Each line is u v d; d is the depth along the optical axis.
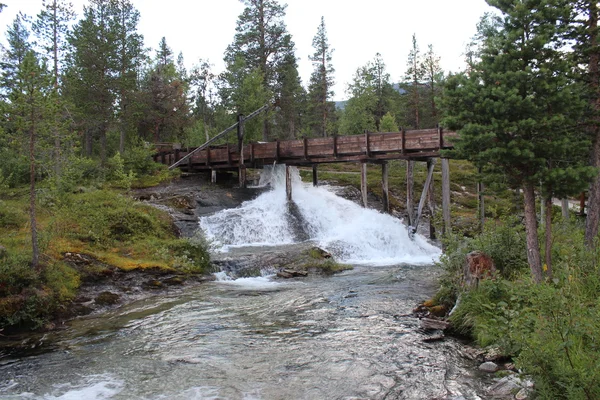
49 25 29.81
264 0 46.12
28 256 12.19
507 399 6.46
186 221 21.62
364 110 48.72
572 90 9.62
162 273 15.37
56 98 12.45
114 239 16.88
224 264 17.66
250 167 29.22
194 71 49.97
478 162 10.17
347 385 7.28
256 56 45.91
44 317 11.24
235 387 7.30
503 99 9.39
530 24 9.59
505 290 9.36
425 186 25.00
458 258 11.25
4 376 7.99
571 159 10.05
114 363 8.51
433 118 55.12
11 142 11.93
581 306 6.24
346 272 17.72
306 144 26.27
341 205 27.66
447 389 6.98
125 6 40.50
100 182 27.22
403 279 15.97
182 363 8.42
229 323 11.02
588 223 11.98
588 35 11.45
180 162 30.30
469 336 9.32
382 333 9.90
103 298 13.09
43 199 17.41
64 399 6.98
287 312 11.95
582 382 5.05
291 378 7.62
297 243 22.03
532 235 9.88
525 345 5.77
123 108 35.72
